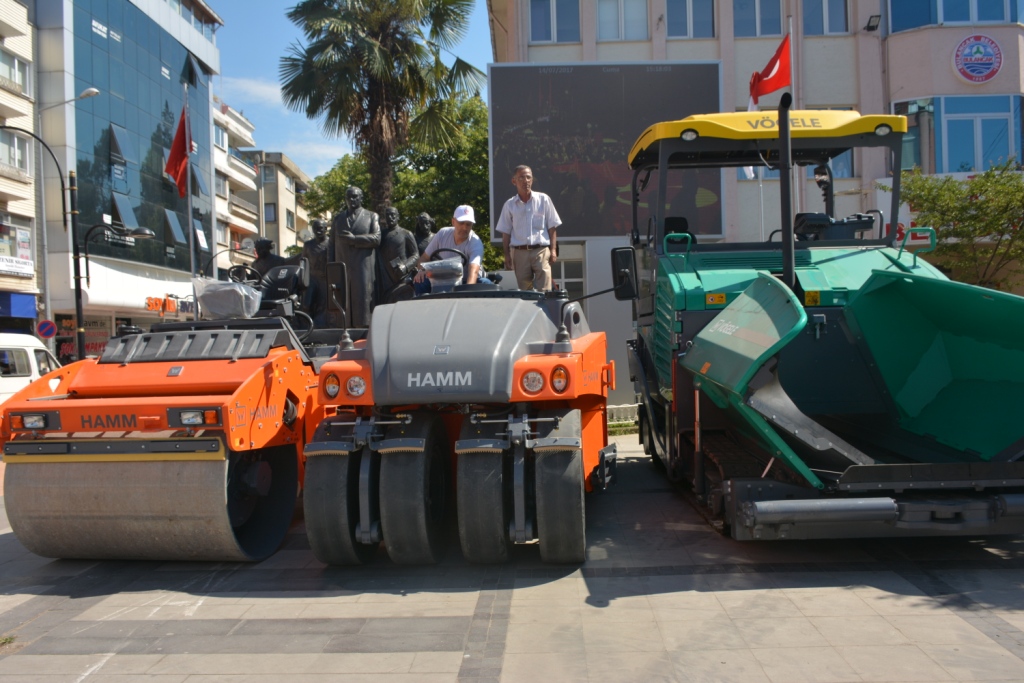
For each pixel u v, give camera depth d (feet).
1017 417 16.34
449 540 17.93
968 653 11.12
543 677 10.80
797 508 13.98
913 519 14.02
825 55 61.87
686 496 22.52
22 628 13.39
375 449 15.24
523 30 63.00
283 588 15.17
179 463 15.70
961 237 48.55
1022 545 16.51
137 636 12.83
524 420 15.07
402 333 15.39
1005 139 59.82
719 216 43.75
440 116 58.34
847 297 17.97
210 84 133.69
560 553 15.31
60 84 89.40
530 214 24.00
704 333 17.06
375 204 57.16
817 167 23.58
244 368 16.58
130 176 102.83
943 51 59.62
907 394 18.22
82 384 16.67
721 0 62.39
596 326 50.57
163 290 108.47
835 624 12.36
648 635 12.17
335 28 52.11
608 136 51.11
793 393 18.03
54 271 89.51
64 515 15.94
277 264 27.73
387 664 11.39
